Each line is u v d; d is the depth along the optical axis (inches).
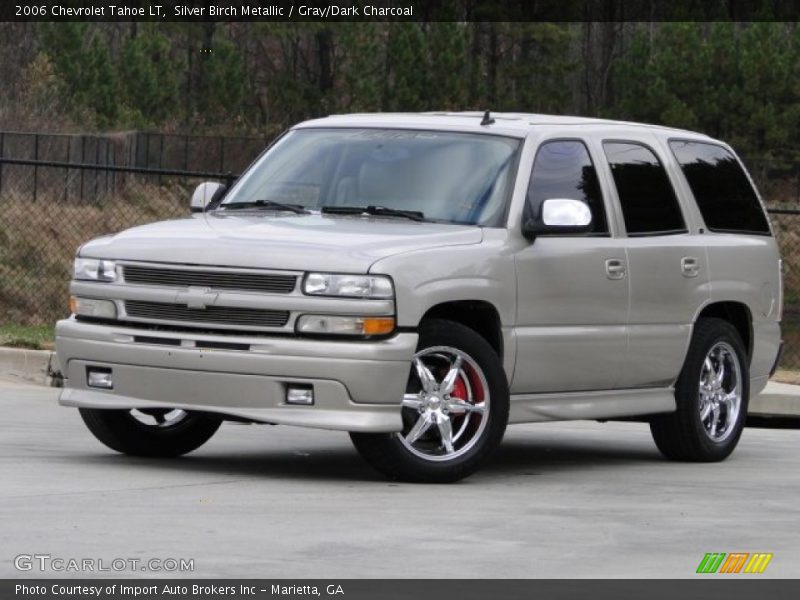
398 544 321.1
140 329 407.2
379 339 390.9
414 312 395.5
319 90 2388.0
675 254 477.4
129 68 2090.3
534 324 429.7
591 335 446.3
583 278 442.6
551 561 310.7
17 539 312.3
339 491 389.4
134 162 1662.2
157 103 2098.9
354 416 390.6
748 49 2404.0
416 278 396.8
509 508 373.7
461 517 357.1
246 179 463.8
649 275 466.0
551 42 2628.0
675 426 485.4
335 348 387.2
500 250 419.8
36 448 454.0
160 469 420.5
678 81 2409.0
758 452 526.0
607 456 502.6
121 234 424.8
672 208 485.4
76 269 422.9
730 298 500.1
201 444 454.3
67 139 1571.1
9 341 672.4
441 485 408.8
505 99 2573.8
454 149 442.0
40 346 672.4
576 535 340.2
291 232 408.5
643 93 2431.1
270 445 486.3
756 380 521.0
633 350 461.4
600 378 453.1
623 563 311.9
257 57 2768.2
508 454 499.5
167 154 1870.1
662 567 309.4
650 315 467.2
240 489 386.9
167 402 402.6
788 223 1879.9
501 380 416.2
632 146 479.2
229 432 515.5
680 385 484.4
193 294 398.6
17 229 1211.2
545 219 422.9
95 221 1322.6
